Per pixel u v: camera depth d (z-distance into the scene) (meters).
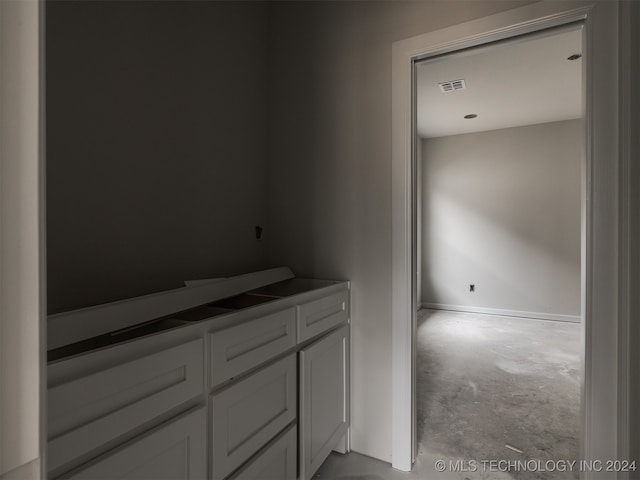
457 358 3.35
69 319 0.85
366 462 1.80
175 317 1.42
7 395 0.32
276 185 2.15
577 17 1.41
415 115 1.80
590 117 1.37
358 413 1.88
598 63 1.35
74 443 0.70
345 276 1.92
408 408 1.74
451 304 5.45
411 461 1.75
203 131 1.75
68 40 1.21
